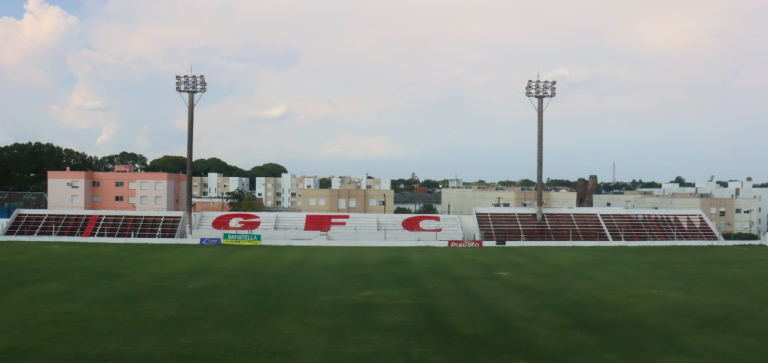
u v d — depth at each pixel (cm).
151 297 3550
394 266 4803
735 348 2603
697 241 6706
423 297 3588
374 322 2989
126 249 5847
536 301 3494
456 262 5059
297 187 14512
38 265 4750
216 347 2553
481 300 3512
